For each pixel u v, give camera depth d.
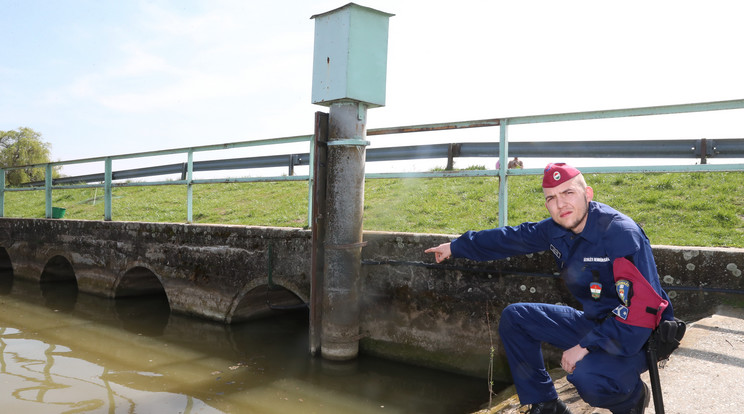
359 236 5.31
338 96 5.05
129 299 8.73
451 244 3.03
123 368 5.27
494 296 4.69
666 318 2.13
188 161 7.67
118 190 15.89
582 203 2.28
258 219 9.39
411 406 4.26
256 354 5.71
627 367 2.14
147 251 8.01
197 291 7.24
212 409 4.17
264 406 4.25
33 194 18.44
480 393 4.48
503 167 4.63
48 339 6.40
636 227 2.16
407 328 5.23
